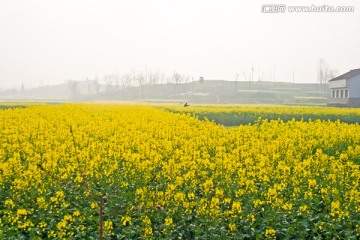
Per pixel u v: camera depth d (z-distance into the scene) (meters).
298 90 182.75
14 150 19.94
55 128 27.02
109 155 18.06
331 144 22.88
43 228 11.35
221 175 15.23
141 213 12.09
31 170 14.76
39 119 31.95
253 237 11.29
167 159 18.80
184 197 12.94
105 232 10.96
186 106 64.56
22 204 12.93
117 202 13.01
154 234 11.48
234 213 11.88
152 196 12.88
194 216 12.36
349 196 13.01
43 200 12.28
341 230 11.47
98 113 41.50
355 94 84.62
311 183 13.53
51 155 17.14
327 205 12.81
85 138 22.39
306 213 11.85
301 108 58.38
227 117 47.84
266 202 12.59
